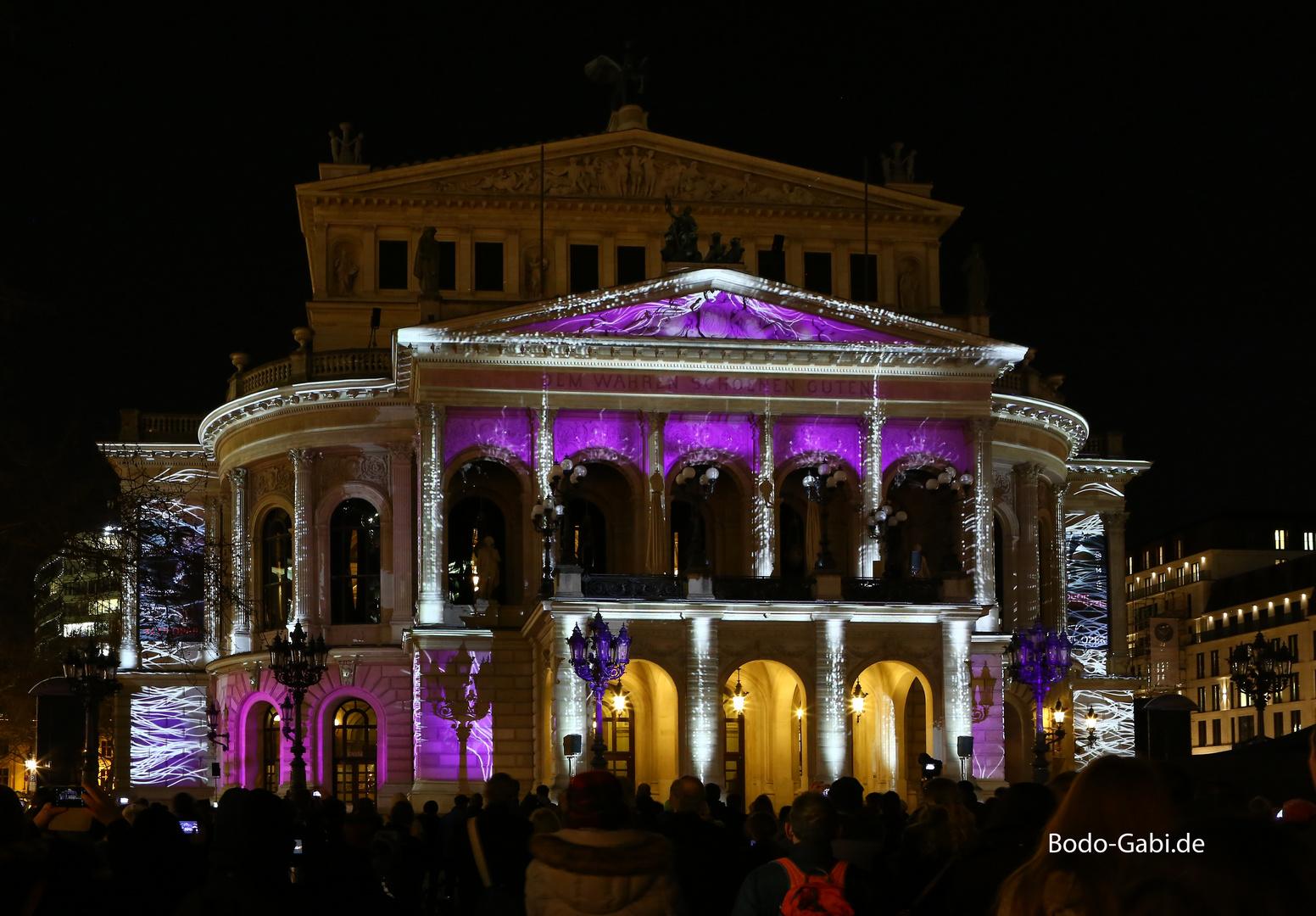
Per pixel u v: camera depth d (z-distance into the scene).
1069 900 7.59
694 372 69.06
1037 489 79.56
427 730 67.12
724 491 74.88
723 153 80.94
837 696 61.91
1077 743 86.19
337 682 72.44
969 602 63.72
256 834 10.64
